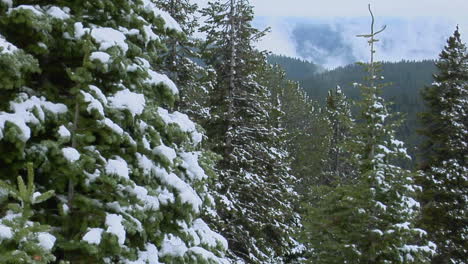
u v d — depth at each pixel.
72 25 5.49
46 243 3.75
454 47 20.84
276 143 17.44
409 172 12.29
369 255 11.66
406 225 11.66
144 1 6.84
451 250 17.94
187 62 15.27
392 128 12.68
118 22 6.44
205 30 16.98
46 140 4.89
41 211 5.25
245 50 17.12
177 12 15.64
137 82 6.20
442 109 20.28
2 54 4.49
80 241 4.73
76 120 5.11
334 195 12.75
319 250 13.51
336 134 41.16
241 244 15.93
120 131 5.36
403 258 11.64
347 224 12.54
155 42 6.78
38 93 5.44
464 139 19.56
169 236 6.36
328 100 48.25
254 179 15.91
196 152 7.43
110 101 5.59
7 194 4.67
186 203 6.06
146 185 5.93
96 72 5.71
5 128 4.50
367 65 12.98
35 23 5.00
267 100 17.95
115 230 4.93
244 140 16.66
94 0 5.88
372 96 12.84
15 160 4.87
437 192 18.56
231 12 16.78
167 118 6.57
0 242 3.47
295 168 41.12
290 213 16.86
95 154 5.28
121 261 5.24
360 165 13.00
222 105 16.84
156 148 6.13
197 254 6.19
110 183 5.14
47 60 5.80
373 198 12.08
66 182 5.30
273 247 16.92
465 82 20.48
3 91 5.09
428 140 20.19
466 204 18.33
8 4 5.06
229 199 15.27
